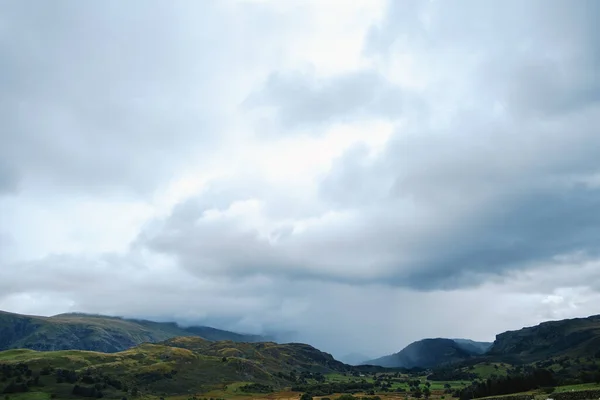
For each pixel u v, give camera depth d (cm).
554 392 14562
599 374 18075
